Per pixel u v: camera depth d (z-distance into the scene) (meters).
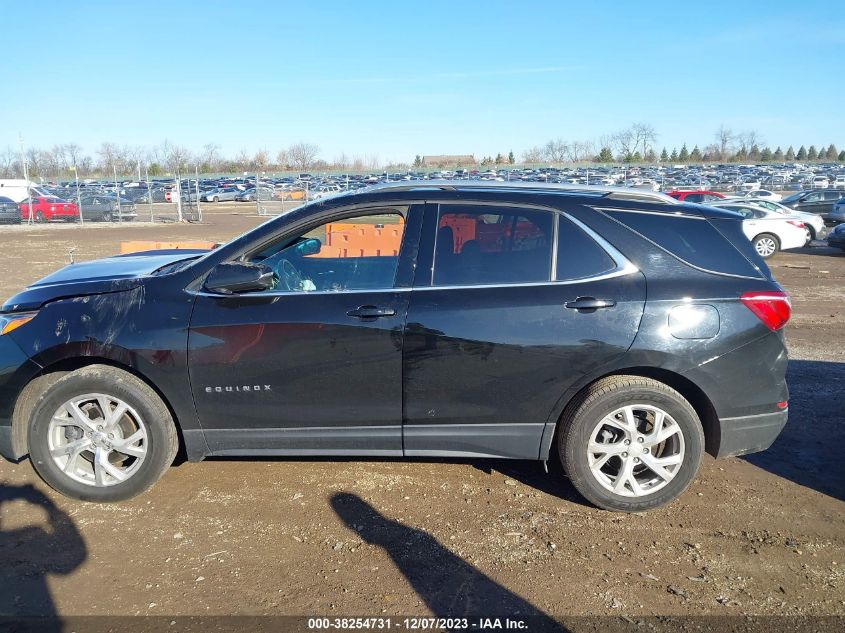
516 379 3.71
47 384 4.02
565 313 3.65
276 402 3.80
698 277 3.74
